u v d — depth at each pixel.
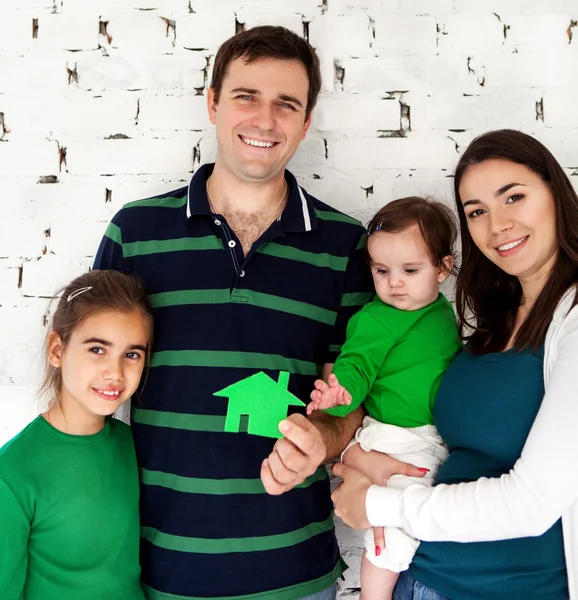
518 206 0.98
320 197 1.41
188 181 1.38
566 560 0.91
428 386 1.18
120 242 1.21
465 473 1.00
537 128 1.40
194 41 1.37
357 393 1.13
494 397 0.98
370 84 1.40
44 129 1.37
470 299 1.15
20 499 0.98
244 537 1.09
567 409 0.83
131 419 1.21
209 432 1.12
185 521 1.09
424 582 1.01
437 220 1.22
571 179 1.40
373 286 1.29
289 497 1.13
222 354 1.14
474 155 1.02
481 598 0.94
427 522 0.92
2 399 1.37
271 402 1.02
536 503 0.83
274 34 1.18
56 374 1.10
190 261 1.18
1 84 1.36
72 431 1.08
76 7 1.36
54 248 1.38
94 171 1.38
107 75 1.37
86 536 1.04
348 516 1.06
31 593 1.00
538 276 1.03
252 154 1.17
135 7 1.37
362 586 1.16
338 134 1.40
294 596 1.10
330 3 1.38
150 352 1.17
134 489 1.12
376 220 1.25
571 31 1.39
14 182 1.37
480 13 1.39
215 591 1.07
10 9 1.35
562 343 0.89
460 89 1.40
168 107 1.38
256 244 1.19
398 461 1.15
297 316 1.19
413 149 1.40
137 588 1.09
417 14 1.39
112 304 1.08
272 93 1.17
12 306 1.37
